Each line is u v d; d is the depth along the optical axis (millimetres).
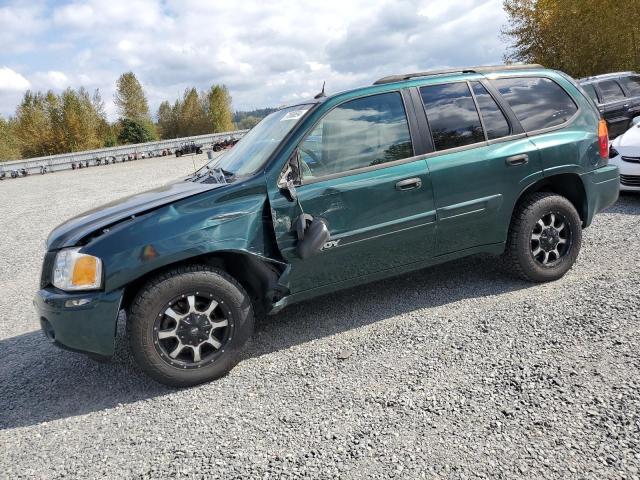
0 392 3430
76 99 65188
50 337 3111
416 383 2836
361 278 3639
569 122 4117
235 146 4281
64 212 12812
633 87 11703
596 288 3793
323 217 3363
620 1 22797
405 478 2094
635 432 2186
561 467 2043
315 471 2213
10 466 2549
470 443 2264
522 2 26312
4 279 6680
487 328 3395
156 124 85562
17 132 65375
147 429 2746
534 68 4211
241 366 3361
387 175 3514
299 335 3732
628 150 6535
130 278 2945
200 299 3170
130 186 17906
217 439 2562
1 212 14258
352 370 3096
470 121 3834
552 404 2467
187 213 3098
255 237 3238
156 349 3041
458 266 4754
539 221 3986
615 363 2744
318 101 3600
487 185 3783
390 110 3650
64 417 3002
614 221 5719
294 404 2799
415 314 3809
